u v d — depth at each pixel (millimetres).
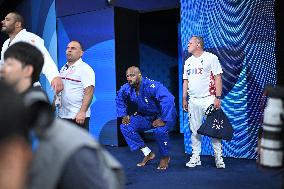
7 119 581
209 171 4145
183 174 4039
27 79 1307
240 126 4734
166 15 7727
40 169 849
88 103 3260
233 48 4715
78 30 6500
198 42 4199
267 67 4477
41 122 886
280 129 1753
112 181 933
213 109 4102
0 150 574
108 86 6227
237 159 4727
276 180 3672
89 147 874
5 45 2824
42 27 5379
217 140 4270
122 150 5785
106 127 6266
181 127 7762
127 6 6582
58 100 3303
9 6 5746
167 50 8156
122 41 6250
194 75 4219
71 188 849
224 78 4801
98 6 6297
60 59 6680
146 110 4262
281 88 1774
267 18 4441
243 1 4613
